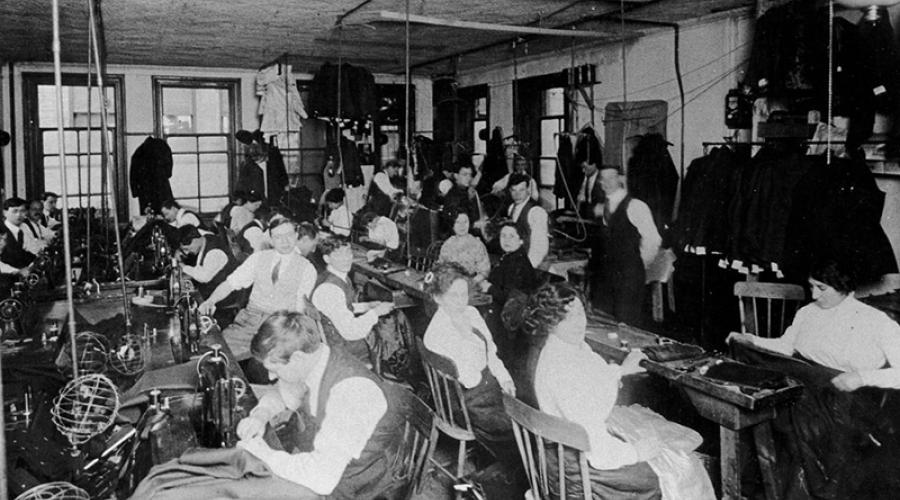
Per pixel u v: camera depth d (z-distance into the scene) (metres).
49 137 9.64
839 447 3.05
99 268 5.58
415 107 11.17
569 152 8.16
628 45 7.62
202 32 7.01
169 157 9.31
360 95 9.17
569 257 6.45
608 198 6.19
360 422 2.13
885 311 4.15
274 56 9.06
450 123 10.91
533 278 5.30
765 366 3.41
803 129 5.33
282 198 9.59
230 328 4.52
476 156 10.60
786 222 5.20
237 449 2.00
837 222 4.79
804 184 4.99
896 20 4.53
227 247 5.73
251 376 4.13
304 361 2.19
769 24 5.29
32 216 7.70
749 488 3.31
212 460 1.95
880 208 4.71
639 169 7.11
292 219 8.16
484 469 3.50
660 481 2.53
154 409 2.27
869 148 4.80
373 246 7.27
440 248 6.64
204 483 1.90
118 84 9.77
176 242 6.24
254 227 6.37
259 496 1.91
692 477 2.61
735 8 6.21
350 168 9.77
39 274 5.09
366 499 2.29
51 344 3.25
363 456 2.30
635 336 3.68
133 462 2.14
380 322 5.08
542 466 2.49
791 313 5.25
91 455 2.23
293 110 10.05
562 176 7.98
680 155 7.05
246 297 5.49
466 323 3.42
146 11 5.80
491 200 8.55
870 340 3.24
